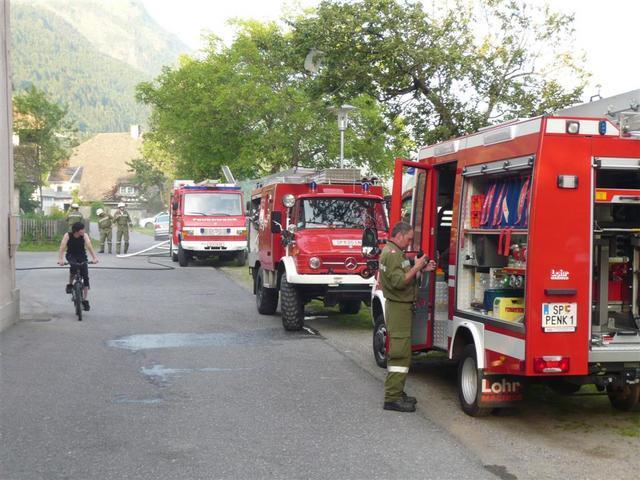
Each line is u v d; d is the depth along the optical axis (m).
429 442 6.63
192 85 37.53
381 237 13.44
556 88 17.14
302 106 32.72
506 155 6.97
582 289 6.50
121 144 118.25
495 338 6.95
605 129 6.55
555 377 6.96
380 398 8.31
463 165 7.84
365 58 17.09
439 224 9.18
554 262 6.46
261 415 7.51
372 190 14.07
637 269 7.32
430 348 8.59
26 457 6.11
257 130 35.19
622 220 7.33
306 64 17.66
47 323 13.50
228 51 36.47
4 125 13.07
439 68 16.62
